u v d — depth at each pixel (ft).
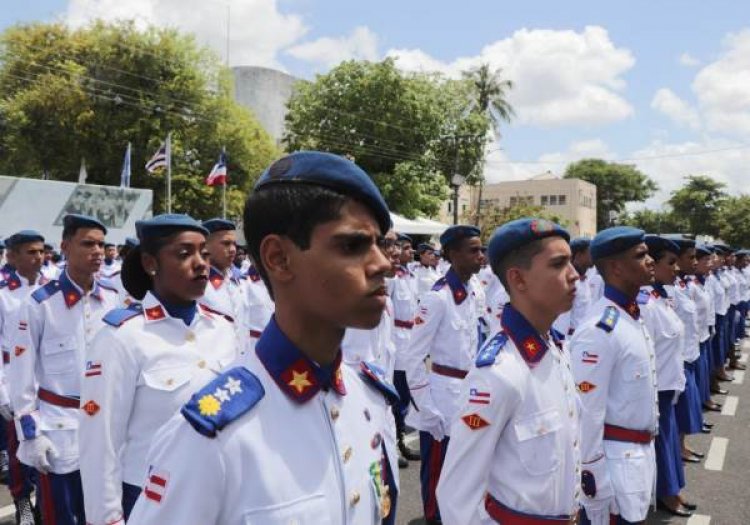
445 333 15.67
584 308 26.78
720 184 197.98
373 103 97.04
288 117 103.40
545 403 7.70
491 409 7.41
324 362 4.41
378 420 4.89
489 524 7.64
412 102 97.35
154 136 86.74
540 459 7.53
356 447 4.50
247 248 4.35
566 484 7.77
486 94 125.39
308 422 4.22
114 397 8.83
